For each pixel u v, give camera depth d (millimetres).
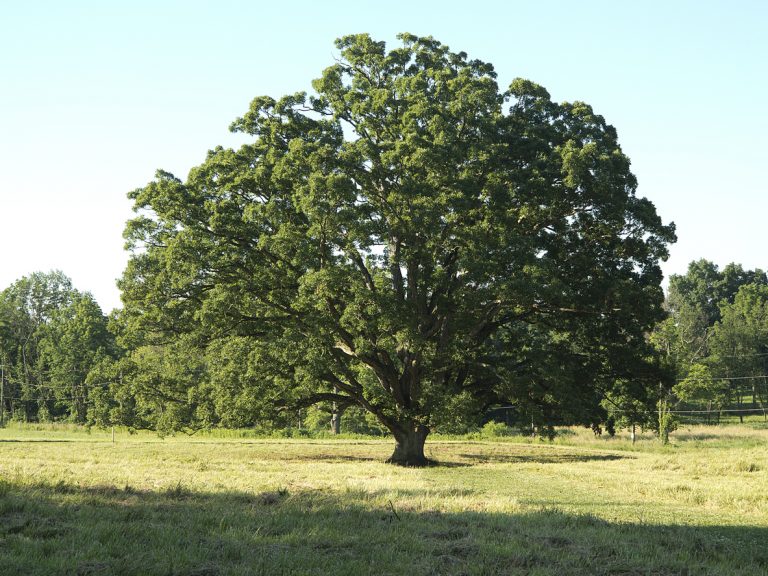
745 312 101688
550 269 31578
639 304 33781
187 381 40969
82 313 98750
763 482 24062
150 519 13703
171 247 32031
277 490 19047
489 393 37406
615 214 33594
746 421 84125
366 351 32281
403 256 32844
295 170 32188
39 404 103250
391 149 32531
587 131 35219
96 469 24672
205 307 32125
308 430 69875
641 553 11977
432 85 34312
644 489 22266
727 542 13422
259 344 35875
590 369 36781
